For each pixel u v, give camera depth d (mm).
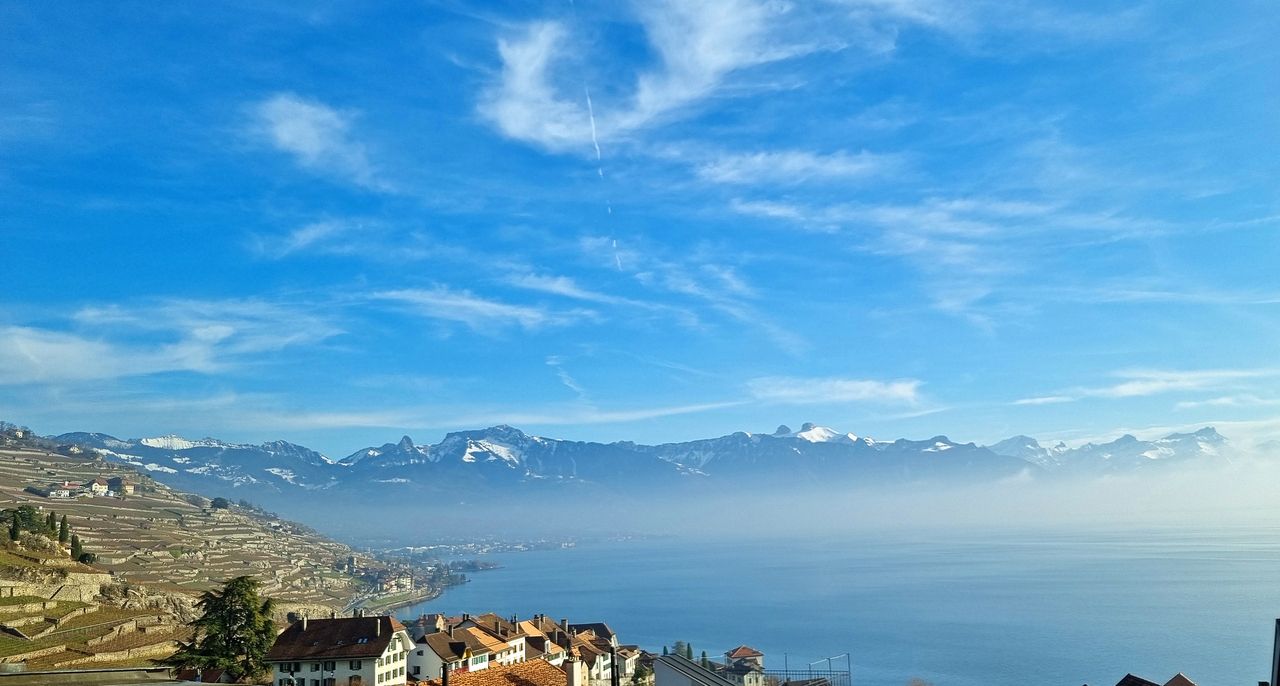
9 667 48938
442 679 74812
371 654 129500
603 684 189000
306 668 130375
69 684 48781
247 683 109562
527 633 188875
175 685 49000
